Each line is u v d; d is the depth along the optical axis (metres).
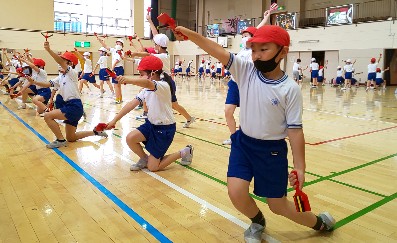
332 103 10.53
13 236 2.26
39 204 2.78
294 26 21.69
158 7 30.44
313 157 4.35
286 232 2.40
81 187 3.18
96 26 27.47
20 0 23.67
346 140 5.38
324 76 20.53
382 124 6.87
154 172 3.67
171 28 1.93
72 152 4.39
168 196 3.00
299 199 1.81
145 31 29.17
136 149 3.70
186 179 3.46
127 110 3.56
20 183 3.26
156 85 3.40
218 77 23.11
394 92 14.88
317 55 21.64
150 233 2.34
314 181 3.45
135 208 2.74
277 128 1.99
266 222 2.54
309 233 2.39
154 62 3.54
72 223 2.46
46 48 4.27
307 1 23.08
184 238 2.28
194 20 32.53
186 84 18.81
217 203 2.87
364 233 2.39
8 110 7.93
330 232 2.40
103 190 3.12
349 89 16.48
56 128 4.60
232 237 2.31
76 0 26.52
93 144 4.82
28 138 5.14
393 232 2.41
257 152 2.04
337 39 19.55
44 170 3.66
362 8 20.59
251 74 1.99
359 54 18.70
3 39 23.27
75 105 4.68
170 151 4.54
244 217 2.61
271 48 1.81
